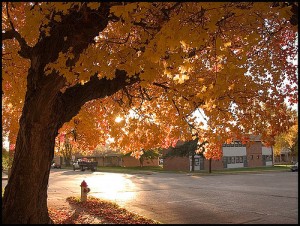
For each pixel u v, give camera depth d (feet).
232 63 21.80
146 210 36.78
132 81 27.14
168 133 35.68
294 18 21.02
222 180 91.25
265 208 37.96
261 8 19.33
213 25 18.74
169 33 17.98
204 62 29.22
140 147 35.76
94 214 32.50
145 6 17.81
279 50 30.71
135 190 62.23
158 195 52.85
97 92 26.78
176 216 32.81
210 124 33.47
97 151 232.73
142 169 178.09
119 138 34.19
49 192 58.80
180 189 63.87
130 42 24.82
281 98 31.14
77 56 22.88
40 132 24.26
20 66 29.45
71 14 22.44
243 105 31.40
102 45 23.52
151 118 35.99
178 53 20.56
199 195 52.80
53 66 20.40
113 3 20.02
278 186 69.00
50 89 23.36
